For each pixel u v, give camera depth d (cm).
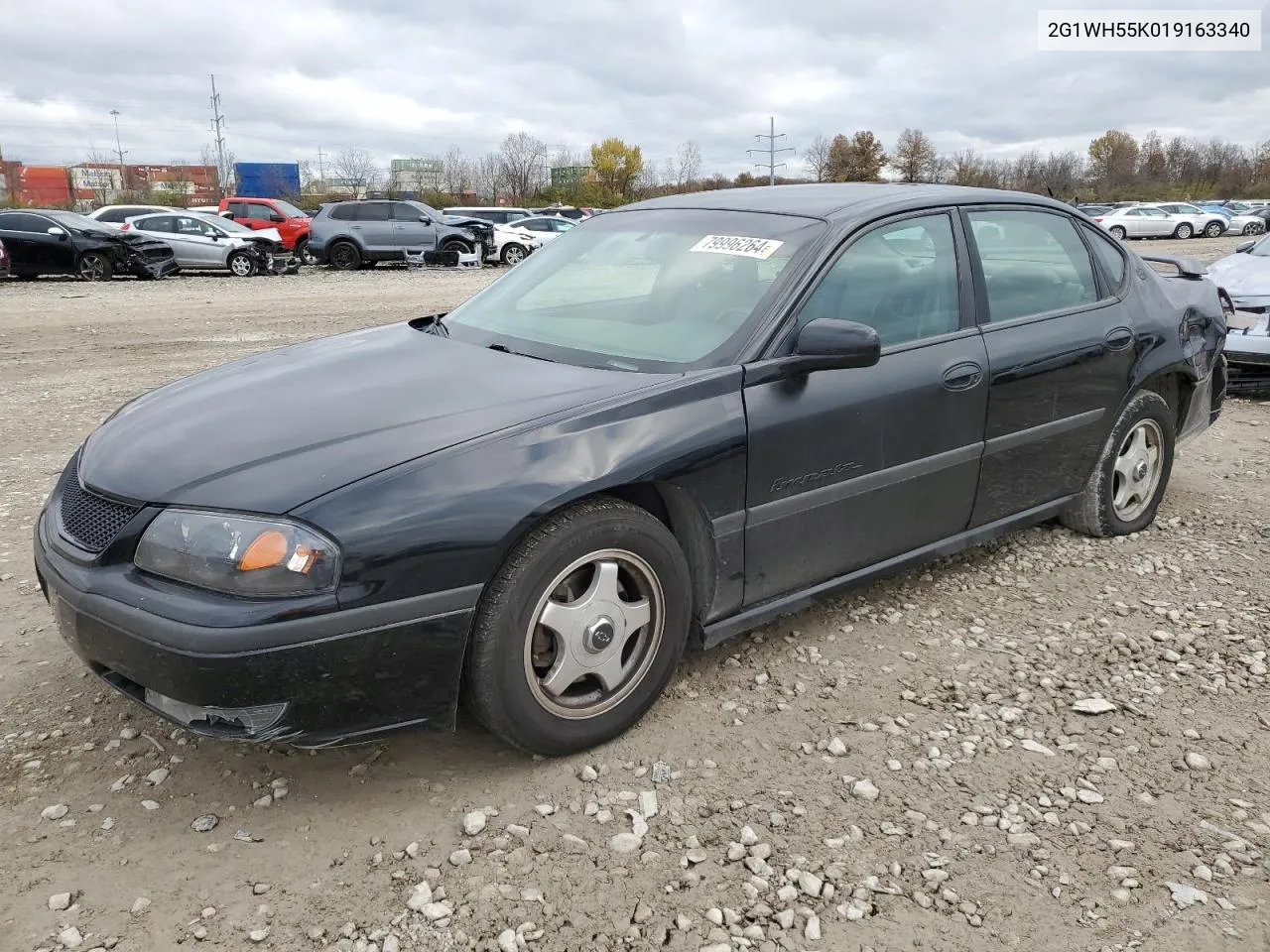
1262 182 7450
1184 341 461
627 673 293
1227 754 295
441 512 247
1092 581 417
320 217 2461
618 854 247
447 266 2542
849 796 271
